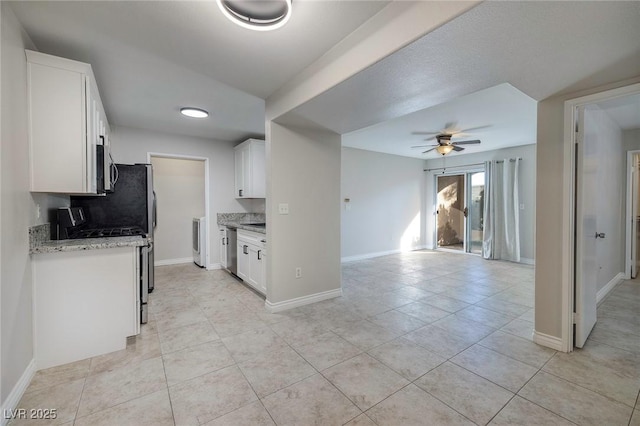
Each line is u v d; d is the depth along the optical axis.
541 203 2.35
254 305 3.28
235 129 4.34
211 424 1.52
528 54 1.64
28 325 1.87
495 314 3.02
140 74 2.51
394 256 6.42
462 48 1.59
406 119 3.91
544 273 2.34
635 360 2.12
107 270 2.20
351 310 3.14
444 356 2.19
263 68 2.39
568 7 1.25
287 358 2.16
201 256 5.10
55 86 1.98
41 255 1.99
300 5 1.64
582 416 1.57
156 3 1.64
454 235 7.07
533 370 2.00
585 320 2.34
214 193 5.02
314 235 3.37
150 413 1.59
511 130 4.48
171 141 4.58
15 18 1.72
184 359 2.14
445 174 7.09
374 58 1.75
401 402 1.68
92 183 2.21
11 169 1.64
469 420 1.54
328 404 1.66
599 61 1.71
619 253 4.25
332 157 3.51
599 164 3.06
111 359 2.14
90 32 1.91
